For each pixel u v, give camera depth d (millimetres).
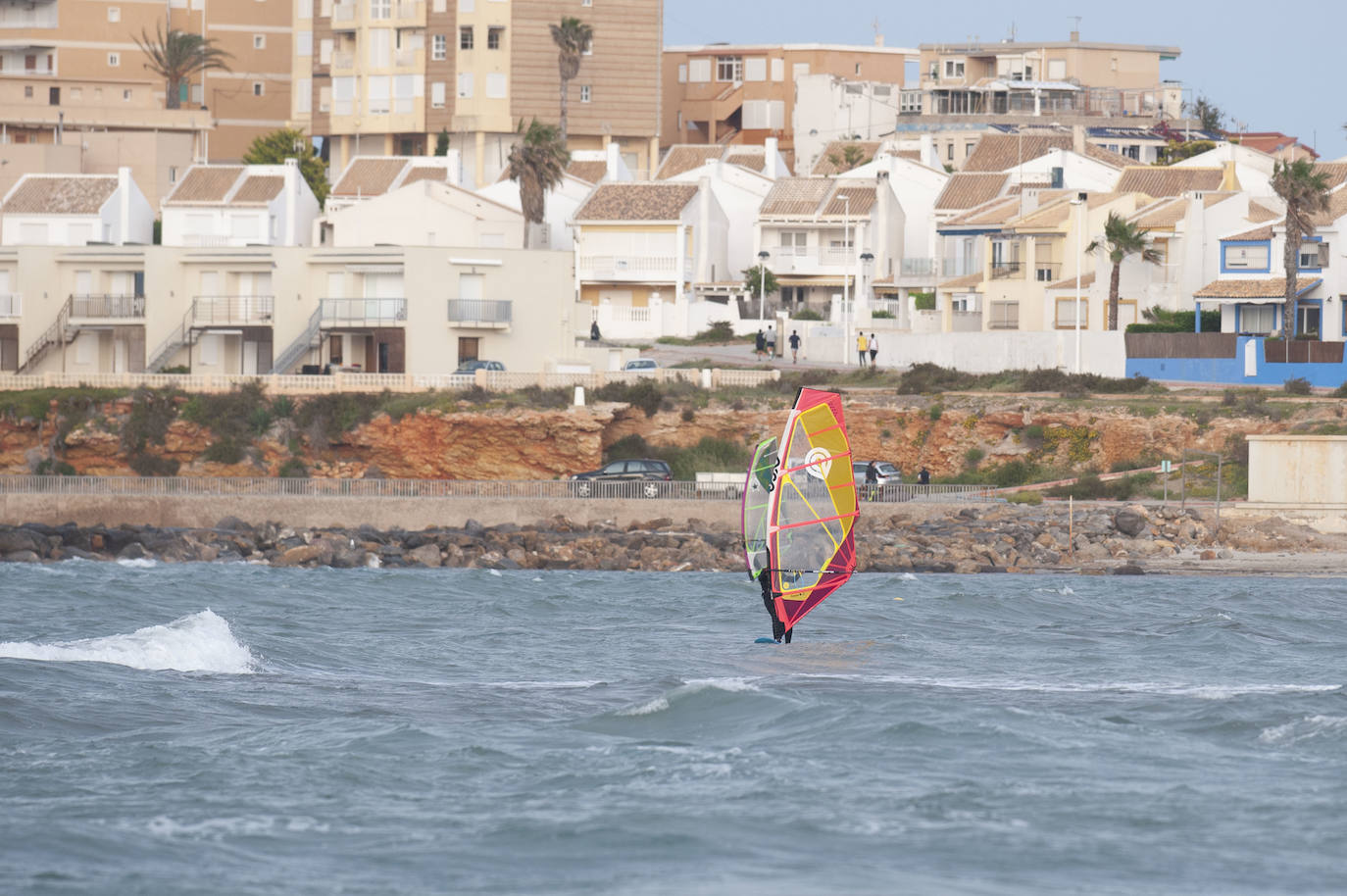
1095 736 119062
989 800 101188
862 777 106625
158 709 126750
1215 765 110812
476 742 116938
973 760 111562
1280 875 87938
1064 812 98812
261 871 86875
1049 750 114438
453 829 94875
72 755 110688
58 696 128625
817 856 90438
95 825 93750
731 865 88875
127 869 86500
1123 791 103375
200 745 114500
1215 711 128875
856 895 84062
